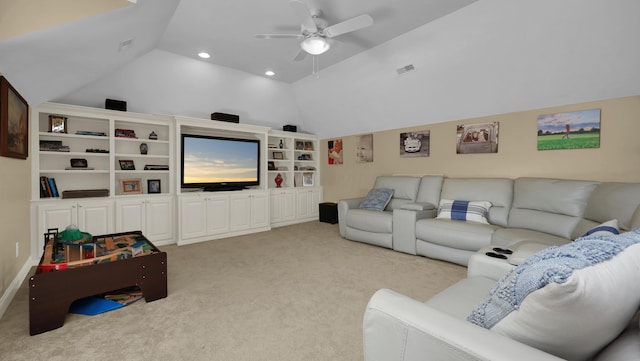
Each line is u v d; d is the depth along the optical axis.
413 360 0.80
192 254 3.65
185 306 2.25
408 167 4.83
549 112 3.35
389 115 4.85
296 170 6.17
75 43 2.20
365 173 5.52
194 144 4.48
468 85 3.70
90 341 1.79
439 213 3.70
